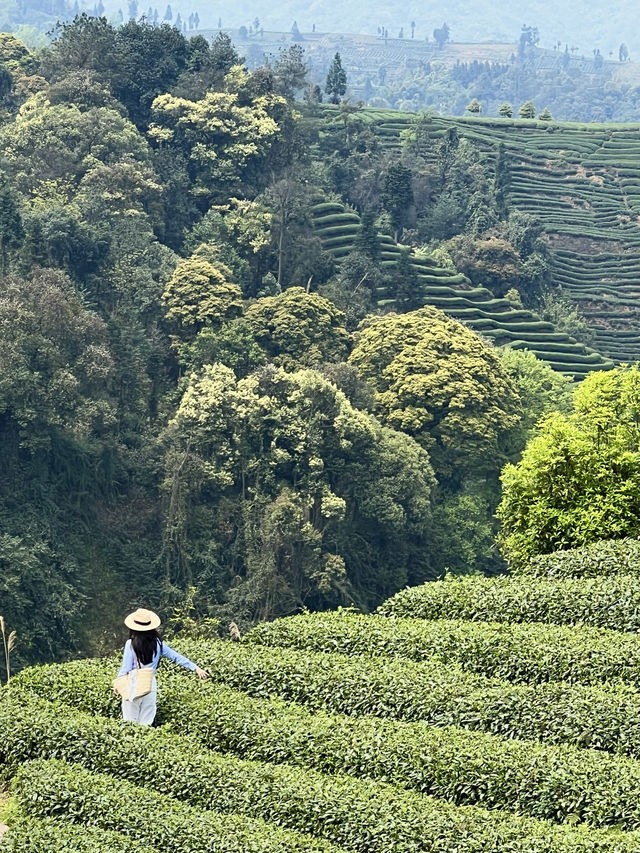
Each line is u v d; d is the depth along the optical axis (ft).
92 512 238.48
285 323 279.08
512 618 78.95
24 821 53.62
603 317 420.36
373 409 271.28
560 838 50.67
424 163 454.81
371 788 55.57
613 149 522.88
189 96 360.48
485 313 365.20
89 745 59.41
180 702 64.13
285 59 399.44
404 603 81.76
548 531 100.53
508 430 279.49
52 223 268.82
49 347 228.84
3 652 200.85
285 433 241.76
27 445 227.40
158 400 267.18
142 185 311.47
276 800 54.85
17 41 389.39
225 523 238.89
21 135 317.63
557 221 467.52
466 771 57.31
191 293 275.59
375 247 342.03
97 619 222.48
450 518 264.52
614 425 126.62
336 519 240.12
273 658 70.28
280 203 330.34
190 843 51.37
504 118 549.95
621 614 77.15
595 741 61.82
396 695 65.77
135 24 373.81
